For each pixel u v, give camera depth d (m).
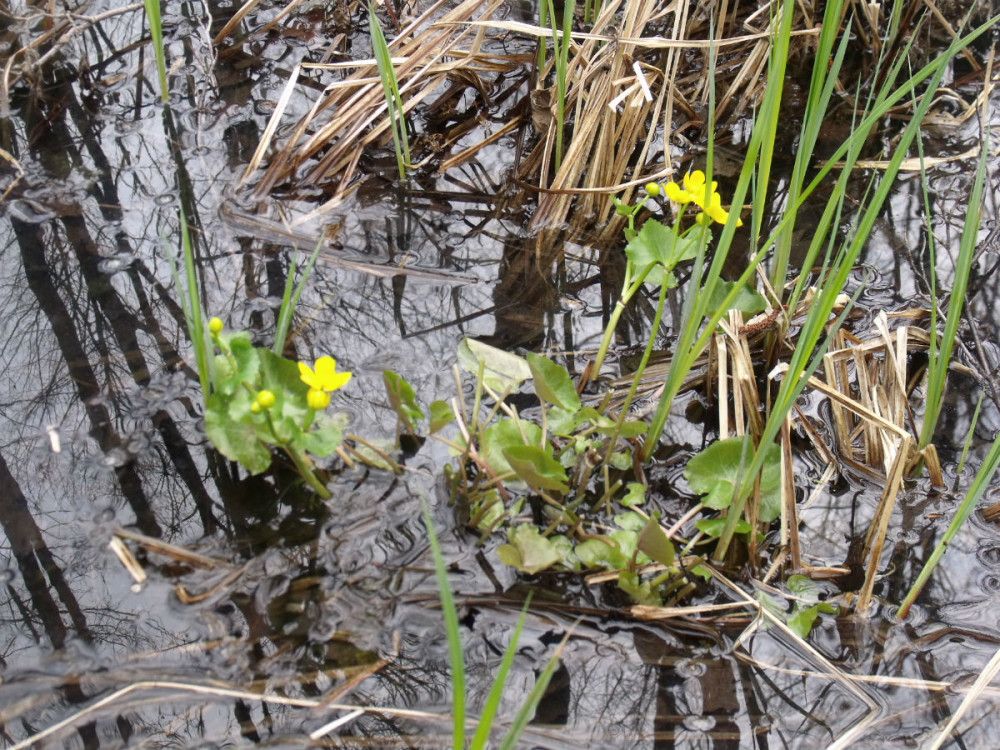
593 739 1.79
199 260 2.07
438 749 1.78
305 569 1.86
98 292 2.03
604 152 2.14
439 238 2.12
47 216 2.10
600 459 1.94
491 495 1.89
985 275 2.12
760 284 2.09
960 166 2.24
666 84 2.19
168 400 1.96
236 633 1.83
